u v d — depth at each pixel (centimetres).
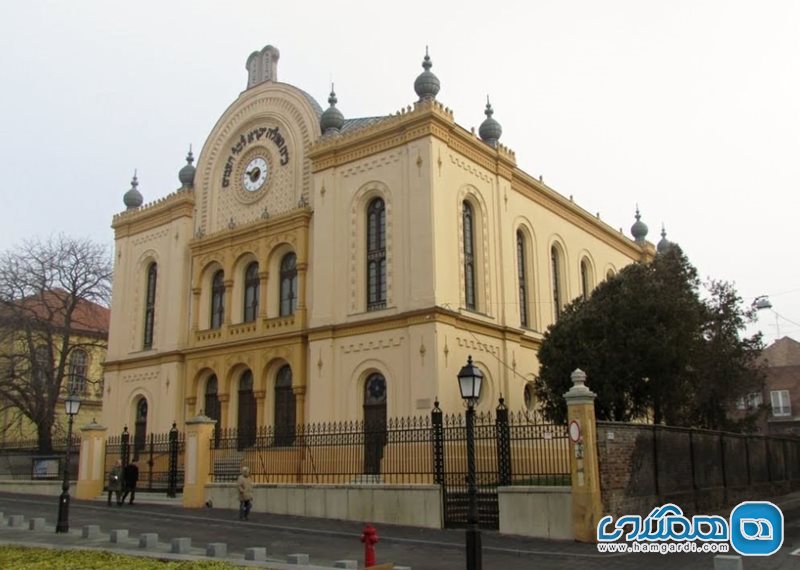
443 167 3241
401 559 1723
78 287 5009
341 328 3312
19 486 3878
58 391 4797
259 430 3086
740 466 3086
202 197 4250
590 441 1947
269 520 2431
